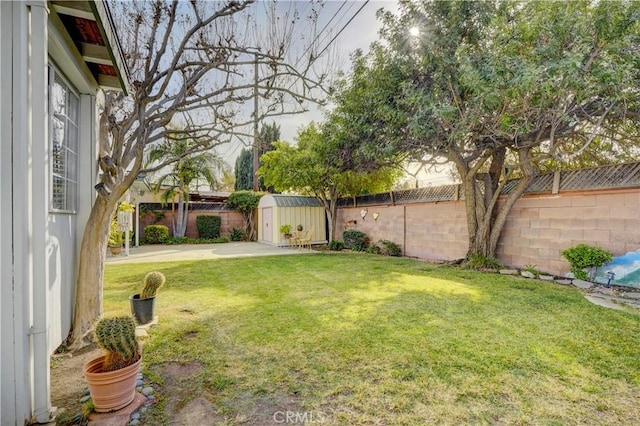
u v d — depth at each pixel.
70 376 2.72
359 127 7.27
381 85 6.56
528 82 4.54
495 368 2.67
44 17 2.27
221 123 4.49
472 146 7.04
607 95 5.05
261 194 17.42
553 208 6.54
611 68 4.49
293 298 4.95
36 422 2.11
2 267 2.04
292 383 2.50
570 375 2.55
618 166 5.61
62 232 3.38
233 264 8.54
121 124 4.20
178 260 9.40
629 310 4.20
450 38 5.80
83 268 3.53
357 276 6.68
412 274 6.84
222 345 3.22
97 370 2.25
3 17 2.10
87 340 3.38
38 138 2.24
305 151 11.52
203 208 16.97
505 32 5.47
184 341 3.33
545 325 3.64
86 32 3.28
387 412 2.13
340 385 2.46
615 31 4.59
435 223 9.25
